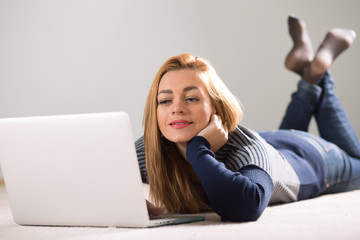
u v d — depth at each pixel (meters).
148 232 1.19
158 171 1.61
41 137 1.34
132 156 1.23
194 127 1.50
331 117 2.67
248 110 4.93
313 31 4.89
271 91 4.93
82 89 4.69
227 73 4.93
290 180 1.83
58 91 4.63
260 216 1.46
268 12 4.92
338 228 1.17
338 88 4.87
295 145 2.08
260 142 1.63
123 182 1.26
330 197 2.06
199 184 1.68
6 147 1.41
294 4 4.90
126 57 4.77
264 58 4.93
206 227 1.26
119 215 1.29
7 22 4.54
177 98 1.50
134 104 4.78
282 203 1.88
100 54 4.72
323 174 2.10
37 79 4.59
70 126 1.29
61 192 1.35
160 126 1.54
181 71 1.53
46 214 1.40
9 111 4.54
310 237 1.06
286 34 4.91
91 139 1.26
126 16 4.77
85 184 1.30
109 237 1.15
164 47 4.83
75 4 4.67
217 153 1.57
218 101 1.56
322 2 4.88
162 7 4.83
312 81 2.72
